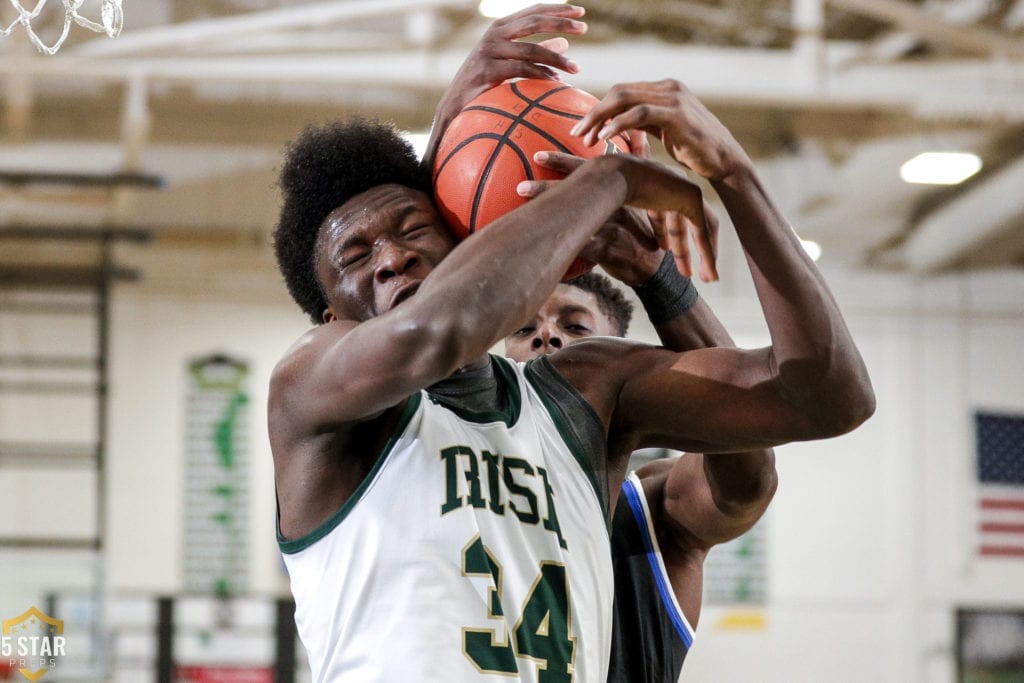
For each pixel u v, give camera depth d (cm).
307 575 166
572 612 171
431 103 848
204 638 933
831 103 765
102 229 901
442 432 170
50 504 931
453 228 185
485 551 164
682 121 171
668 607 220
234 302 978
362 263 178
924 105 770
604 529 183
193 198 927
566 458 183
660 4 770
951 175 841
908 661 1017
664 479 233
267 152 917
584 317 240
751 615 1013
